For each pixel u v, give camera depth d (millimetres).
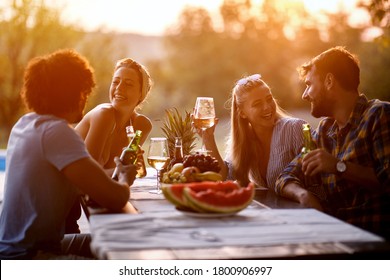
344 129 4230
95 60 23484
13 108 21562
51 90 3566
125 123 5305
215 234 2961
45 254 3543
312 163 3902
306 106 35719
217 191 3516
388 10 8727
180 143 4680
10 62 21406
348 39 32125
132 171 3895
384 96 26859
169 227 3090
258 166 5238
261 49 36188
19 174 3521
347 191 4203
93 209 3572
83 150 3453
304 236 2941
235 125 5223
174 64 38375
